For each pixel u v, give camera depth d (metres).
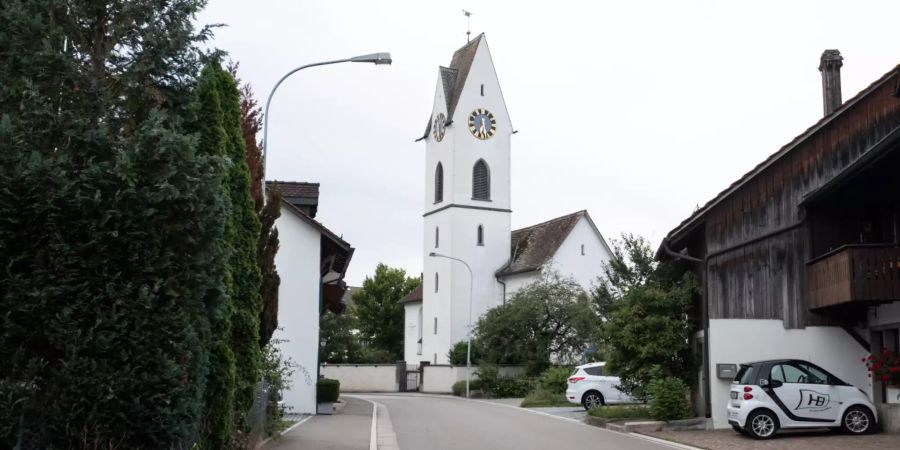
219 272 10.38
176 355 9.44
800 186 21.52
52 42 9.56
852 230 20.89
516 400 43.25
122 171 8.93
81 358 8.76
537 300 49.16
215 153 11.92
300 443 17.31
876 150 16.25
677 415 21.88
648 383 23.50
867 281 17.95
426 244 66.88
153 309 9.24
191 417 9.90
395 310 87.00
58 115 9.23
